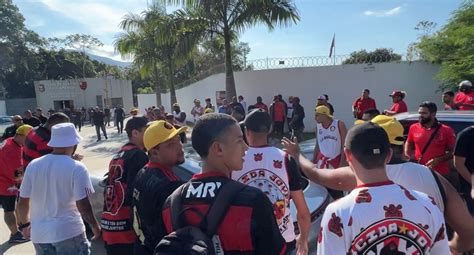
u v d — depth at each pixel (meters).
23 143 5.36
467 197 3.54
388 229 1.48
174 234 1.43
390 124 2.21
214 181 1.57
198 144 1.64
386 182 1.57
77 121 25.38
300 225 2.64
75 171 2.90
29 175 2.91
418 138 4.52
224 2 14.44
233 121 1.67
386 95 15.55
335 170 2.41
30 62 49.66
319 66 16.27
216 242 1.44
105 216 2.88
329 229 1.56
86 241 3.05
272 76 16.98
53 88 42.69
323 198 3.96
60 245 2.85
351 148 1.60
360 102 11.73
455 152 3.55
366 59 15.90
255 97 17.45
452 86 13.34
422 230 1.49
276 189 2.48
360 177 1.61
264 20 14.51
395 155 2.19
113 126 27.20
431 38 14.52
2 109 42.47
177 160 2.31
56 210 2.87
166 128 2.27
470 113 4.59
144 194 2.13
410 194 1.55
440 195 2.04
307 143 7.02
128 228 2.80
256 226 1.46
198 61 26.53
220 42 17.33
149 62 22.00
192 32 15.20
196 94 22.44
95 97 43.75
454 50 13.76
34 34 49.03
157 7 20.59
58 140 2.92
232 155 1.63
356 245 1.50
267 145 2.58
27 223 3.06
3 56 45.59
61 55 57.31
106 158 12.45
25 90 51.81
